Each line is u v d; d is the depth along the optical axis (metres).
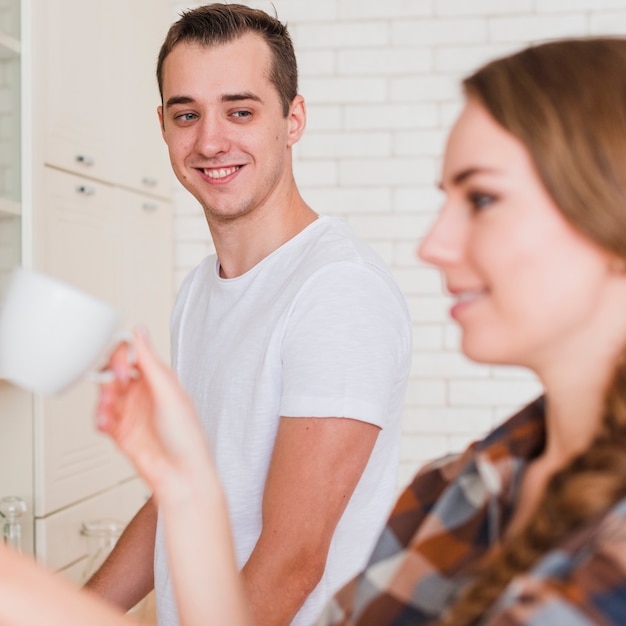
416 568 0.82
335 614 0.93
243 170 1.61
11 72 2.27
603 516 0.58
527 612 0.55
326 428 1.36
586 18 3.26
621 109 0.63
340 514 1.38
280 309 1.46
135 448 0.85
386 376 1.42
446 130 3.31
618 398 0.63
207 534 0.84
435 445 3.33
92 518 2.70
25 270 0.84
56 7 2.44
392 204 3.34
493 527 0.75
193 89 1.63
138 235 3.04
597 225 0.63
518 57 0.69
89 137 2.64
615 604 0.53
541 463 0.73
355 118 3.34
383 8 3.32
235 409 1.48
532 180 0.65
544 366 0.68
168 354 3.32
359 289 1.43
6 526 2.06
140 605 2.03
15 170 2.29
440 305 3.33
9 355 0.83
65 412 2.53
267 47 1.66
